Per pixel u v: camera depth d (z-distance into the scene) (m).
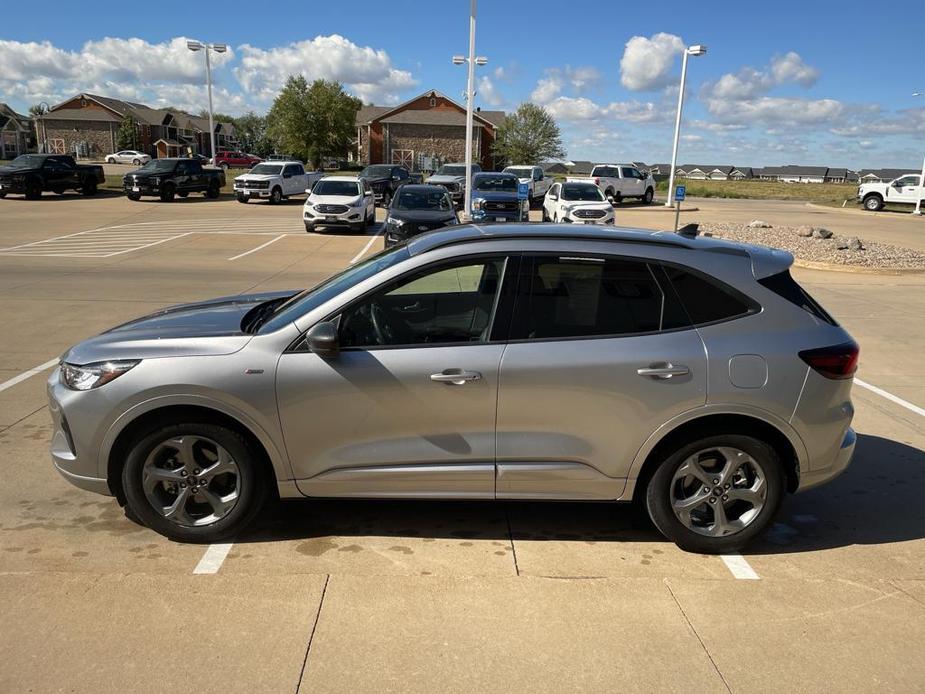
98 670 2.70
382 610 3.12
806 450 3.58
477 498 3.60
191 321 4.00
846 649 2.95
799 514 4.25
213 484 3.64
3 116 73.06
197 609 3.10
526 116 65.75
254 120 124.81
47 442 5.04
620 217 30.00
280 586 3.29
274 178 31.75
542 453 3.52
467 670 2.75
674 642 2.96
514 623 3.06
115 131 77.50
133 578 3.33
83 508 4.06
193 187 32.12
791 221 30.69
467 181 26.62
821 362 3.51
